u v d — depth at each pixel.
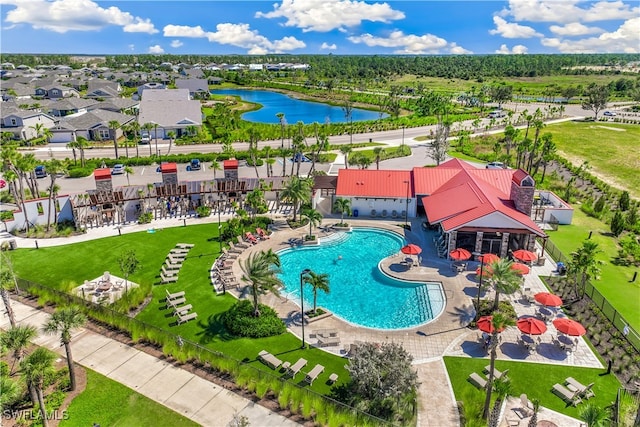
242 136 115.00
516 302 41.81
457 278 46.16
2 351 27.52
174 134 109.69
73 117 118.69
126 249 52.59
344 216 63.66
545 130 130.62
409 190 62.53
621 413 28.05
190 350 33.91
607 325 37.34
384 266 48.81
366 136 121.81
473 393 30.00
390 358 29.61
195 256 50.81
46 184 77.62
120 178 82.25
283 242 54.78
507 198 56.75
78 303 39.88
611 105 184.50
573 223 62.53
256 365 33.22
